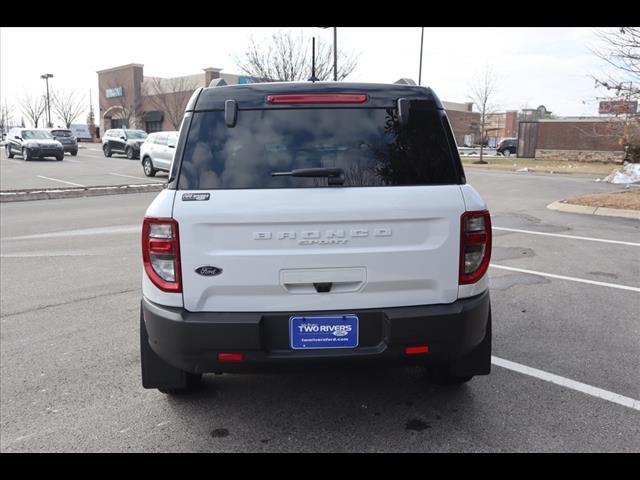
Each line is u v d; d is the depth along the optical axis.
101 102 65.81
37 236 10.65
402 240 3.14
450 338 3.17
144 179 22.75
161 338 3.16
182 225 3.06
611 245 9.27
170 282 3.11
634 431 3.46
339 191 3.10
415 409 3.78
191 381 3.83
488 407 3.79
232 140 3.21
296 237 3.07
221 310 3.12
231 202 3.05
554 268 7.69
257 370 3.14
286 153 3.19
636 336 5.06
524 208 14.15
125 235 10.66
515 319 5.55
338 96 3.29
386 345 3.13
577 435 3.43
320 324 3.11
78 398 3.99
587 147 38.16
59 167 28.05
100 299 6.39
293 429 3.55
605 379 4.19
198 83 54.34
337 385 4.15
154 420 3.68
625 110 14.54
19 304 6.21
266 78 27.12
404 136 3.26
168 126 57.88
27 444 3.42
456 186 3.22
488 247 3.28
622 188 19.38
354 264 3.11
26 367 4.52
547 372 4.32
